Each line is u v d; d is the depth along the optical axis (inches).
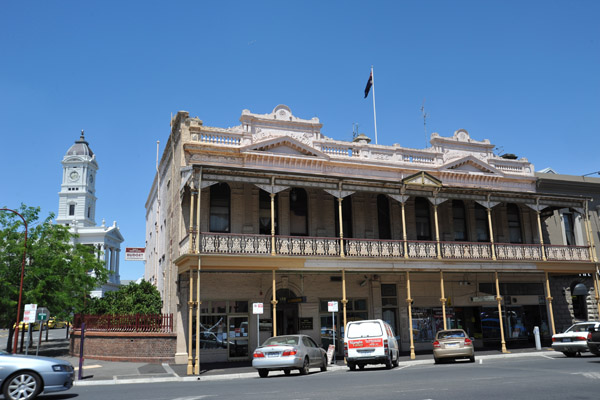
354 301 931.3
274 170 812.0
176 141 933.8
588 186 1117.7
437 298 983.6
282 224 900.6
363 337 654.5
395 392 375.9
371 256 830.5
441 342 706.8
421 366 673.0
